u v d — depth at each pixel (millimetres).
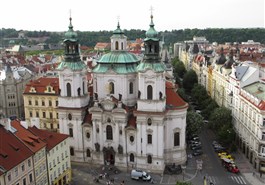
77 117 121812
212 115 145000
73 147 124938
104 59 121375
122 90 118938
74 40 119312
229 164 117000
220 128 136375
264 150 113000
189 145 140125
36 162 92875
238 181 108562
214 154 130625
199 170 116500
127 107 118438
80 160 124812
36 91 155500
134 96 121500
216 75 189750
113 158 121250
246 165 120688
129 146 117188
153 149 114250
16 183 84812
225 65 169750
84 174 115625
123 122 115562
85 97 124500
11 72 183500
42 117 157250
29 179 90188
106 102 116438
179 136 119375
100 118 118312
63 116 123375
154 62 110000
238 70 146875
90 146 123000
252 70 139375
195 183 107125
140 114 112000
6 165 81562
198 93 193750
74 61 120812
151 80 109375
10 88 183125
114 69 118062
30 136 96750
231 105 149000
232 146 130250
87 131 122188
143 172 109875
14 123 99125
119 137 117562
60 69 120062
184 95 192125
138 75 112500
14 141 91000
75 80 120125
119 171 117625
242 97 130625
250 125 122125
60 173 105375
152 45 109375
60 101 123188
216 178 110562
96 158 122562
